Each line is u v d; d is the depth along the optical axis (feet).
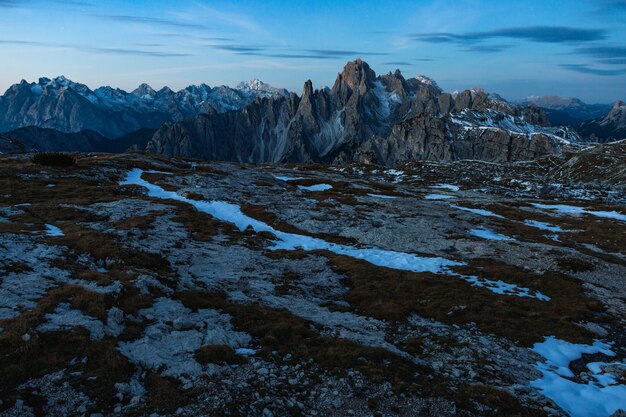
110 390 52.60
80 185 227.20
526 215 283.18
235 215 206.39
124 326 70.23
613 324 105.09
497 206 308.60
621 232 234.17
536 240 205.57
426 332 87.51
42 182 223.10
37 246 106.22
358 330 83.66
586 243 212.43
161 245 132.57
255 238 165.27
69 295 76.48
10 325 61.41
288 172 439.63
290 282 117.80
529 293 124.06
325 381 61.26
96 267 99.14
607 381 73.36
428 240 184.75
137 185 245.86
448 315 99.66
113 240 122.83
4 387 49.47
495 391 61.62
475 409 56.80
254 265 129.90
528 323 98.22
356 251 163.22
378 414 53.93
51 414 46.93
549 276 138.92
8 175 225.97
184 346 66.95
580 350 87.20
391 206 256.32
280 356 68.13
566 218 276.21
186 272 113.09
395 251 166.40
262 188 280.51
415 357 74.28
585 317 106.93
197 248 139.44
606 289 133.69
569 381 71.77
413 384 62.03
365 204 255.70
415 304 106.01
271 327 78.33
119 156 359.25
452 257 161.07
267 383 59.06
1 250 96.94
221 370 61.21
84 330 63.93
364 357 68.54
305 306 98.63
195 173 300.61
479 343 84.07
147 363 60.34
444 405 56.95
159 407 50.65
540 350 85.10
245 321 80.74
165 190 246.68
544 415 57.47
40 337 59.88
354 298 109.60
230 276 115.55
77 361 57.06
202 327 75.56
